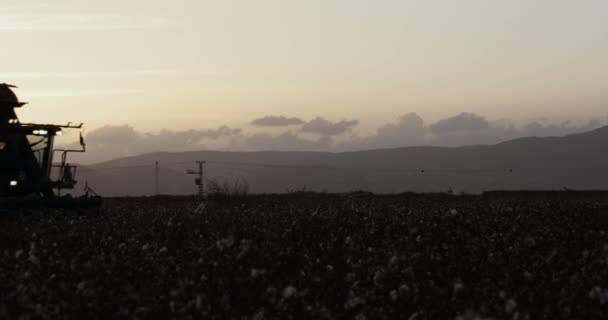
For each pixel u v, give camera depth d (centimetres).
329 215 2389
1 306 1039
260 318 1017
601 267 1285
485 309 988
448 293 1138
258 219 2214
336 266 1438
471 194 4947
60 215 2533
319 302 1089
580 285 1143
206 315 1029
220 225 2067
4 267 1388
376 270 1285
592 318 1024
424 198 4497
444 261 1410
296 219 2128
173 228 2022
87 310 1073
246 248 1405
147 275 1312
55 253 1539
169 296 1138
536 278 1217
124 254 1487
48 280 1213
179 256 1478
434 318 1044
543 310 1033
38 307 1045
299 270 1384
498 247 1598
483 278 1234
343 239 1811
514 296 1073
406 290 1115
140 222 2252
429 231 1886
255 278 1233
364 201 3778
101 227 2103
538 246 1580
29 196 2614
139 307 1077
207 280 1216
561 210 2462
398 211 2570
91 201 2670
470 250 1511
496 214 2386
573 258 1470
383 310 1043
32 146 2845
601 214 2491
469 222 2023
